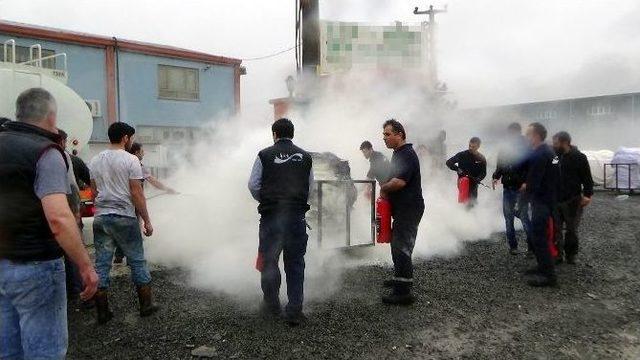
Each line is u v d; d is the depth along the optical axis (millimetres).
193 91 16703
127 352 2809
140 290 3371
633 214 8750
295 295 3223
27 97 2068
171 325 3217
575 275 4609
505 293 3992
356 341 2992
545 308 3658
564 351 2912
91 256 4957
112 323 3258
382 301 3711
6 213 1936
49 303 2043
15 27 12359
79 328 3180
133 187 3283
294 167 3309
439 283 4230
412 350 2881
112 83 14586
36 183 1945
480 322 3350
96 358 2729
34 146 1951
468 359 2781
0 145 1972
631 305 3754
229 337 3023
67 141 5953
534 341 3051
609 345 3012
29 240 1969
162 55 15781
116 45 14594
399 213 3676
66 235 1927
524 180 5152
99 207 3266
